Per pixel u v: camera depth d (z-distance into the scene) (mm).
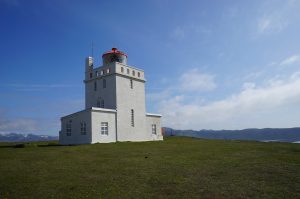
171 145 35469
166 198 12297
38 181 15180
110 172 17438
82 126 40125
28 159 22750
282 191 13211
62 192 13203
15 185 14367
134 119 47438
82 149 30016
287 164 19906
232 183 14672
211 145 35719
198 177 16016
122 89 45625
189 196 12555
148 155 25266
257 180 15281
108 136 41625
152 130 52125
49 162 21172
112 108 44500
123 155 25234
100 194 12891
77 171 17734
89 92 48875
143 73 50969
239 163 20578
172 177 16031
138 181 15148
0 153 26891
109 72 45719
